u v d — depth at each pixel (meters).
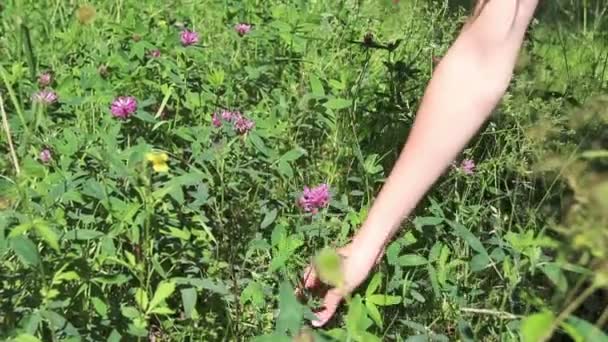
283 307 0.76
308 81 1.77
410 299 1.08
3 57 1.76
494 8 1.03
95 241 1.07
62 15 2.01
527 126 1.40
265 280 1.12
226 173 1.30
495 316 1.08
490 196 1.37
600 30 2.21
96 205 1.13
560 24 2.13
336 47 1.99
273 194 1.32
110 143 1.23
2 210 1.07
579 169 1.17
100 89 1.57
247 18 2.06
